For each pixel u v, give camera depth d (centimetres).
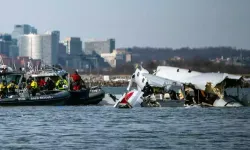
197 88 13625
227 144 7838
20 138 8331
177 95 13712
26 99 13500
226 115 11575
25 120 10612
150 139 8269
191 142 8012
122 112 12150
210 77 13650
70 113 11900
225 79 13662
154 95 13625
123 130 9206
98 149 7512
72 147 7644
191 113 11950
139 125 9869
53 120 10600
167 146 7719
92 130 9200
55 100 13675
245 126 9769
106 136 8538
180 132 8975
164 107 13462
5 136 8519
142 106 13538
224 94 13925
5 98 13425
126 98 13475
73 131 9081
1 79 13975
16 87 13938
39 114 11712
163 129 9344
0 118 10956
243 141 8075
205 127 9619
